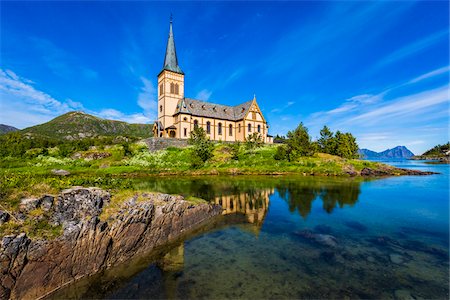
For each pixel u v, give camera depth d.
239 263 11.94
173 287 9.91
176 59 74.62
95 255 11.30
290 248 13.75
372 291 9.52
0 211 9.66
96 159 53.25
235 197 27.33
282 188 32.81
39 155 54.12
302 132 61.34
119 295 9.48
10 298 8.64
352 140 72.94
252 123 78.31
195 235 15.94
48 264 9.77
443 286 9.82
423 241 14.84
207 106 76.81
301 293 9.38
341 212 21.56
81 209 11.90
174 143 63.53
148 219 14.16
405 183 38.16
